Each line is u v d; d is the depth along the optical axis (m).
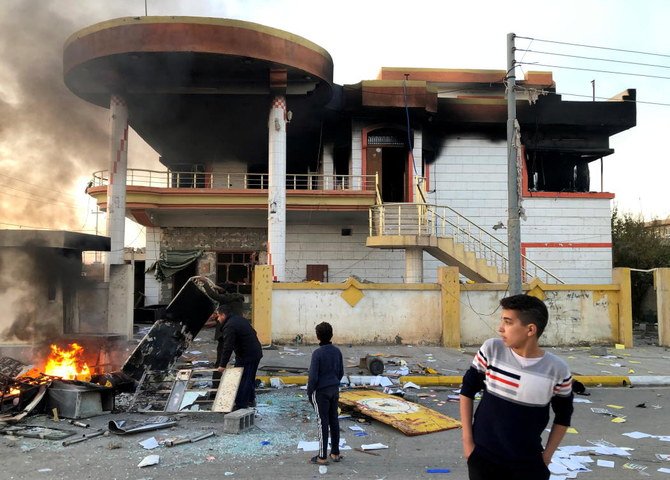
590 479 5.26
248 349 7.66
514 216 12.95
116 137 17.64
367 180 20.92
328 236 21.39
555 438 2.83
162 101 18.77
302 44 16.88
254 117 20.53
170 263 20.55
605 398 9.38
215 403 7.39
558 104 21.97
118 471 5.33
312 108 20.00
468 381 3.00
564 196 22.17
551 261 21.94
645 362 12.80
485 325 15.04
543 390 2.75
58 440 6.29
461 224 21.97
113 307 13.97
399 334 14.78
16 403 7.24
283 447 6.21
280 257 17.67
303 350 13.72
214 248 20.98
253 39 15.89
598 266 21.98
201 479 5.14
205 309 9.09
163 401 8.15
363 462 5.72
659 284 15.99
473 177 22.14
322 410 5.70
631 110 22.08
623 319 15.41
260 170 24.56
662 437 6.79
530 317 2.80
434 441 6.55
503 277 16.48
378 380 9.93
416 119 21.12
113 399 7.69
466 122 21.66
